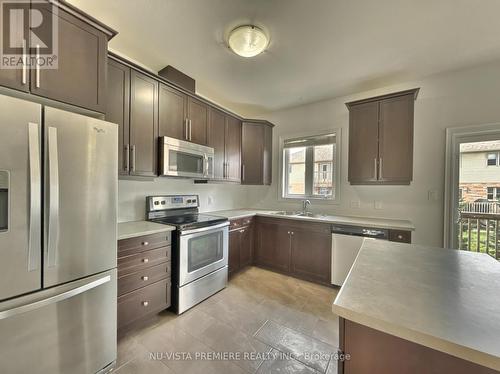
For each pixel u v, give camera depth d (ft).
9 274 3.49
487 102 7.73
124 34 6.33
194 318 6.73
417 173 8.88
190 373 4.76
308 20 5.70
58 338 4.05
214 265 8.18
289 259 10.00
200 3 5.22
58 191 3.95
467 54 7.18
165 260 6.77
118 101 6.24
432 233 8.65
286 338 5.88
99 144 4.57
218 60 7.64
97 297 4.60
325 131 11.09
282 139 12.55
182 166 8.00
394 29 6.02
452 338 1.83
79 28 4.58
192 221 7.89
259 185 13.14
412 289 2.70
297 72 8.39
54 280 3.96
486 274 3.16
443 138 8.41
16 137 3.52
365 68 8.08
